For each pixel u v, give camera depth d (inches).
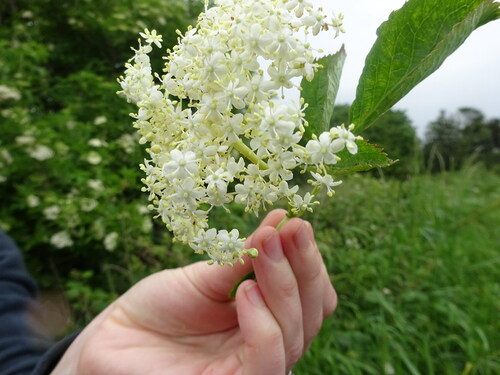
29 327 6.7
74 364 5.2
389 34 3.5
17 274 7.4
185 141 3.4
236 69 3.3
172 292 5.3
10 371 6.0
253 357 4.1
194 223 3.5
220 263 3.6
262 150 3.3
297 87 3.2
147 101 3.6
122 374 4.7
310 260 4.1
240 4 3.4
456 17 3.3
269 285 4.0
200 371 4.9
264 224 4.8
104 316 5.7
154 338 5.3
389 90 3.6
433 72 3.5
